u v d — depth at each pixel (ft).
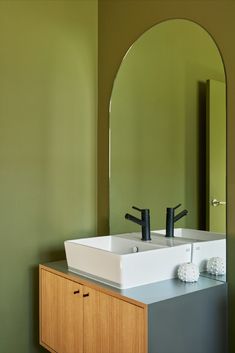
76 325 5.22
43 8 6.72
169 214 6.04
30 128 6.55
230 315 4.88
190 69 5.71
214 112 5.31
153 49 6.39
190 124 5.75
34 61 6.61
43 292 6.05
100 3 7.49
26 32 6.50
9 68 6.31
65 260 6.65
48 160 6.77
